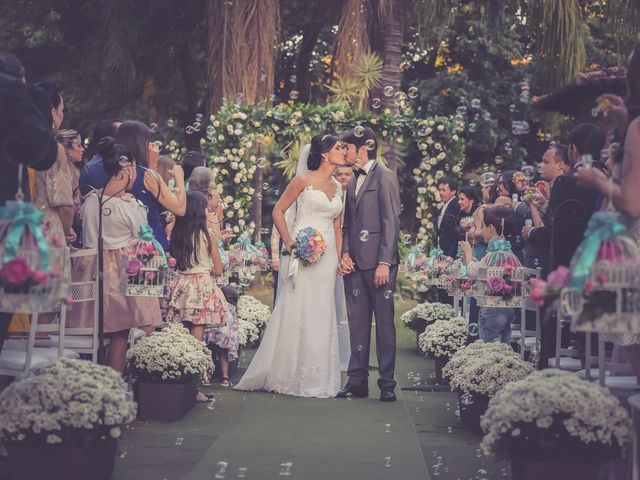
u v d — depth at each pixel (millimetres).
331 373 7699
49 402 4074
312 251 7613
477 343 6512
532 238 5840
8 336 5277
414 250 9812
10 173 4312
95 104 22281
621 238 3535
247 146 13000
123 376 6398
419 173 13406
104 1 20359
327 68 23062
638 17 15969
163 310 7250
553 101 10773
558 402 3959
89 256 5758
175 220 7141
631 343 3893
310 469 4969
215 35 16562
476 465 5113
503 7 16484
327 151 7789
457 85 23188
